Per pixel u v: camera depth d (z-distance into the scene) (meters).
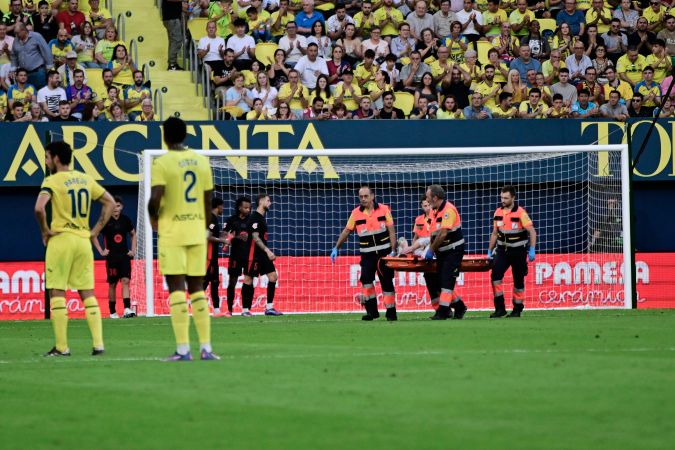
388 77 92.62
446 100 90.06
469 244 88.81
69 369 35.88
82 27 92.69
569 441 21.44
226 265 81.81
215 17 96.88
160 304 81.62
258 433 23.00
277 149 84.56
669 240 89.62
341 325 58.47
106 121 83.00
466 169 87.25
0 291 80.44
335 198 87.50
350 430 23.06
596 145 79.00
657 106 94.62
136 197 85.25
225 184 84.69
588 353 37.88
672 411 24.81
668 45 100.31
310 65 93.00
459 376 31.30
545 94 93.12
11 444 22.27
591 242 86.88
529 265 83.50
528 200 89.06
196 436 22.80
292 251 86.94
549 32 99.62
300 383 30.45
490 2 99.56
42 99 86.88
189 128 84.12
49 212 83.44
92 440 22.59
